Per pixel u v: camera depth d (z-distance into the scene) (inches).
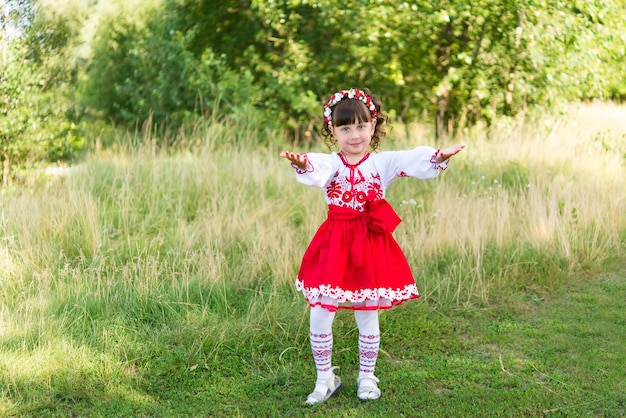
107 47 488.4
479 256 203.2
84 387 144.6
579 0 358.3
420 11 370.0
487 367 153.6
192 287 186.5
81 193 247.1
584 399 138.2
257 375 152.2
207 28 460.1
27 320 165.3
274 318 172.2
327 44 412.2
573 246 218.5
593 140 333.7
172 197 260.2
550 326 174.9
